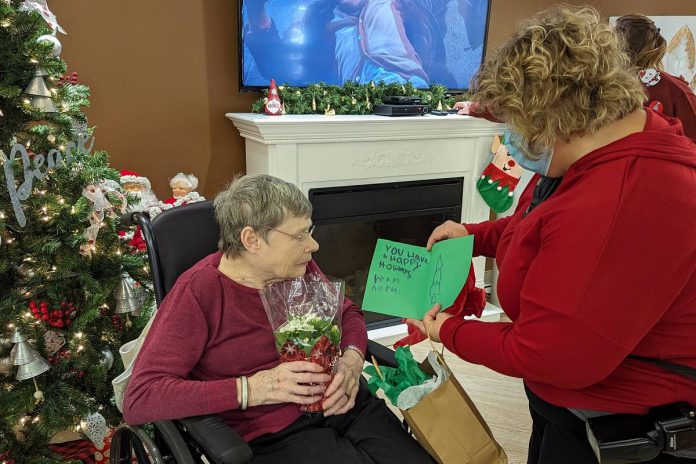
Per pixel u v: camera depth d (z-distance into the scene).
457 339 1.14
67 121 1.71
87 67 2.45
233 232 1.28
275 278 1.32
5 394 1.68
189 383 1.18
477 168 3.07
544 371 0.96
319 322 1.24
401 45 2.94
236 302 1.30
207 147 2.78
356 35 2.82
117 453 1.52
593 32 0.92
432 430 1.21
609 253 0.89
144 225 1.44
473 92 1.06
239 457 1.06
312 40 2.74
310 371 1.21
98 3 2.41
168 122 2.66
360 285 3.13
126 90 2.55
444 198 3.02
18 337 1.62
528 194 1.29
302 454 1.23
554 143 0.97
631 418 1.02
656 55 2.20
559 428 1.16
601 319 0.90
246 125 2.57
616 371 1.03
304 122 2.47
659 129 0.95
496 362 1.05
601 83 0.91
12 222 1.66
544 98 0.91
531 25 0.98
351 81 2.84
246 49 2.62
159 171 2.70
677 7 3.73
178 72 2.62
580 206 0.92
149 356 1.22
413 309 1.36
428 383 1.25
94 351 1.82
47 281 1.72
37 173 1.61
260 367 1.33
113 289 1.88
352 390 1.35
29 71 1.60
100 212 1.75
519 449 2.13
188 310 1.26
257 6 2.58
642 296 0.89
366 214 2.82
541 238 0.99
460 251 1.31
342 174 2.70
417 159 2.87
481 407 2.40
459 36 3.07
